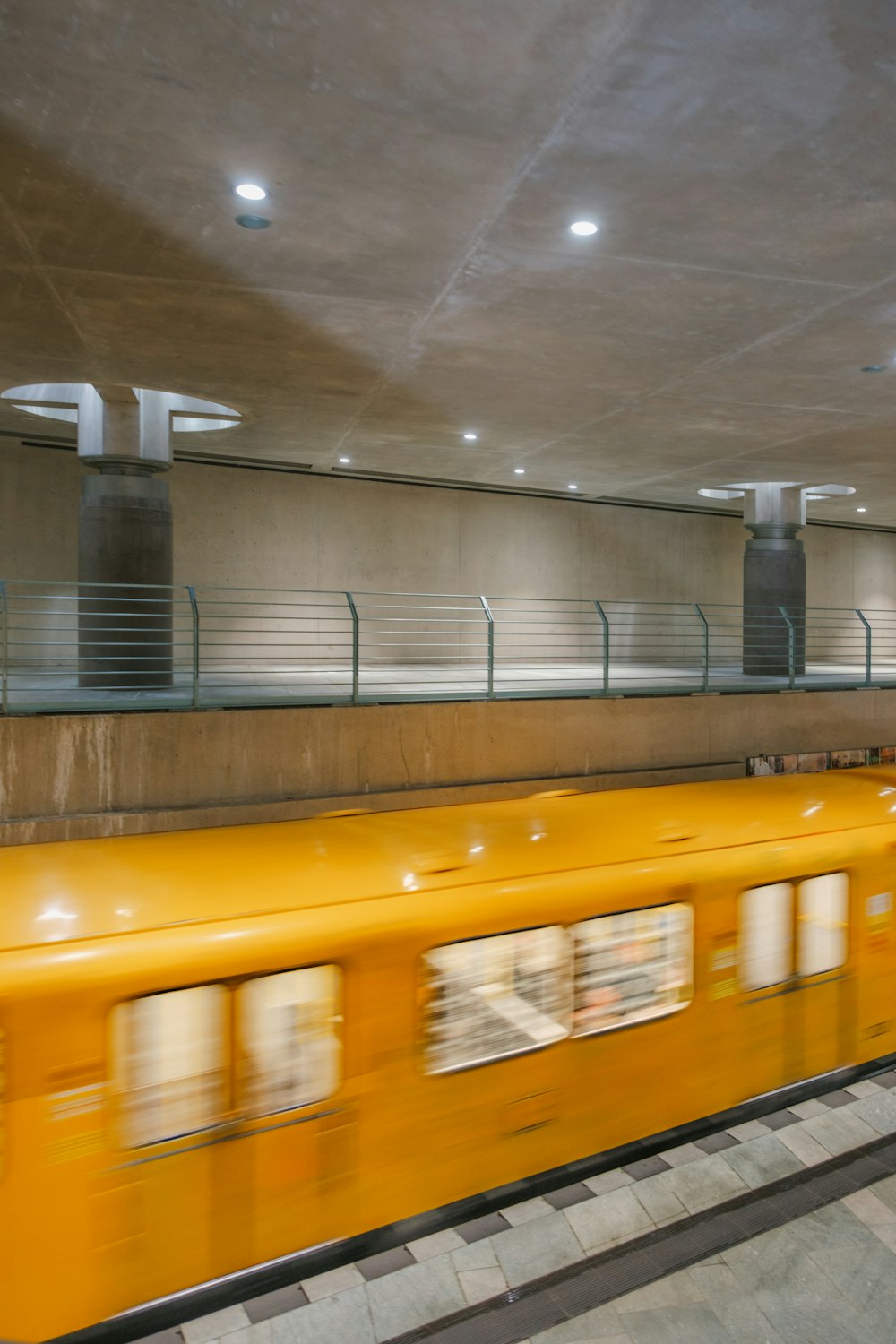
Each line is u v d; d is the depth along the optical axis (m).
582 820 7.30
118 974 4.47
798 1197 5.70
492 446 17.58
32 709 10.54
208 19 5.22
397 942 5.19
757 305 9.74
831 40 5.36
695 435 16.47
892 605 31.52
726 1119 6.51
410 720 12.34
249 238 8.09
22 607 18.31
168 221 7.76
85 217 7.65
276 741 11.47
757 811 7.75
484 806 7.80
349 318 10.14
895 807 8.06
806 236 8.04
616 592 25.50
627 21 5.21
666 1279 4.98
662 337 10.83
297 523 21.02
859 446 17.39
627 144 6.54
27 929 4.71
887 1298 4.86
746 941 6.59
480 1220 5.42
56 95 5.95
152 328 10.47
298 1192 4.90
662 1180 5.82
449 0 5.05
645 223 7.82
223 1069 4.72
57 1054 4.36
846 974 7.20
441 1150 5.35
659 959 6.17
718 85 5.82
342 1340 4.50
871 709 16.94
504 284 9.16
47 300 9.52
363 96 5.96
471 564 23.20
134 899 5.17
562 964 5.76
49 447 18.45
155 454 14.98
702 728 14.85
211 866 5.83
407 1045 5.23
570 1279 4.96
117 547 14.97
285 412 14.73
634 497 24.33
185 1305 4.59
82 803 10.46
